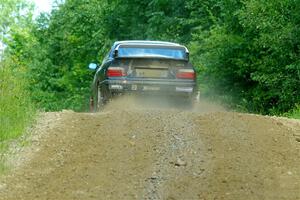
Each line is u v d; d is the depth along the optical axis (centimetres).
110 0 5991
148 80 2308
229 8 3897
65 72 6681
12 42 8662
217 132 1661
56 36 6756
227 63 3850
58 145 1572
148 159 1452
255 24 3419
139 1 5747
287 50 3366
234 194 1243
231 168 1395
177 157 1462
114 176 1349
